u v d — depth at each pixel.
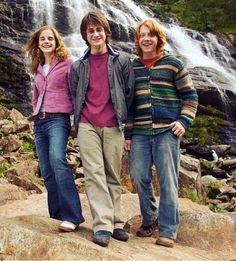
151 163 4.40
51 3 19.25
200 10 29.28
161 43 4.35
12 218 4.22
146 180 4.41
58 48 4.54
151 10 26.70
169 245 4.31
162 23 25.33
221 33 26.55
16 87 15.64
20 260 3.60
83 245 3.63
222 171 12.53
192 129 18.53
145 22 4.36
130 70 4.28
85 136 4.14
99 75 4.18
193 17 28.66
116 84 4.18
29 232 3.73
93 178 4.06
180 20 28.02
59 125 4.35
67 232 4.07
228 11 28.75
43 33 4.54
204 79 19.97
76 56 17.95
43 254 3.61
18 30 17.56
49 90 4.43
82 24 4.21
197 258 4.20
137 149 4.38
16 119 11.27
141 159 4.38
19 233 3.73
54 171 4.21
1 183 7.11
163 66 4.30
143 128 4.36
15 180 7.60
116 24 20.45
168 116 4.30
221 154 15.56
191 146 15.27
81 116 4.21
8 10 17.59
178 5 30.23
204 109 19.31
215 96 19.31
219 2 29.17
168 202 4.30
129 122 4.45
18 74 15.68
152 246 4.26
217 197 10.15
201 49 24.14
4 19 17.27
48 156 4.46
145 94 4.32
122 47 19.28
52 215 4.57
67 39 18.89
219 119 19.28
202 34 25.28
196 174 9.07
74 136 4.47
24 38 17.25
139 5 26.09
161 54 4.37
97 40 4.15
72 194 4.18
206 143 18.16
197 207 6.35
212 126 18.92
